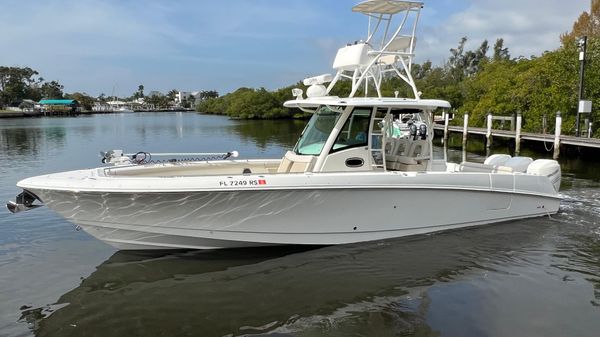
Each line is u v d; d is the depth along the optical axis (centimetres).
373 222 644
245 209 584
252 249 631
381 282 541
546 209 788
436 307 479
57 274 571
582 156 1806
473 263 595
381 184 616
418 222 673
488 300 493
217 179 561
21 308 486
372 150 671
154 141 2956
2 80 11081
